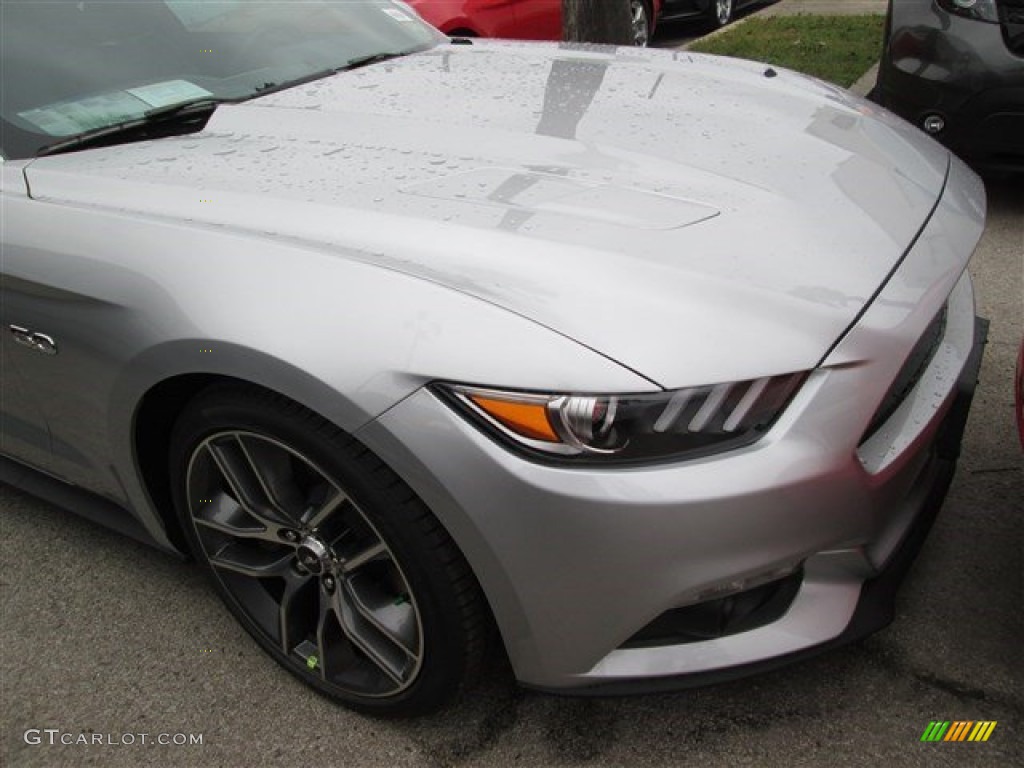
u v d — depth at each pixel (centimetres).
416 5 511
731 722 179
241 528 191
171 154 211
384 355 149
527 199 174
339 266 160
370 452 155
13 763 189
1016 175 416
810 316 149
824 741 173
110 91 238
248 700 198
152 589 234
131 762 186
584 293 149
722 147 201
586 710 185
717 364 142
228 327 161
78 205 196
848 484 148
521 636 156
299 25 279
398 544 158
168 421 192
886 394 150
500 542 147
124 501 214
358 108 229
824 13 878
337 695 189
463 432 145
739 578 147
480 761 177
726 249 159
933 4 381
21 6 244
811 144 206
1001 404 274
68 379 196
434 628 163
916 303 160
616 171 187
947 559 216
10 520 268
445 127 212
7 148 221
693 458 142
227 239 173
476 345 146
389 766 179
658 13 790
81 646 218
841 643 161
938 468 194
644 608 148
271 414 163
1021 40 359
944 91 374
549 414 141
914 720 176
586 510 141
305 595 192
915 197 191
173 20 260
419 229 166
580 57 275
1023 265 362
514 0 562
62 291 186
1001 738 171
